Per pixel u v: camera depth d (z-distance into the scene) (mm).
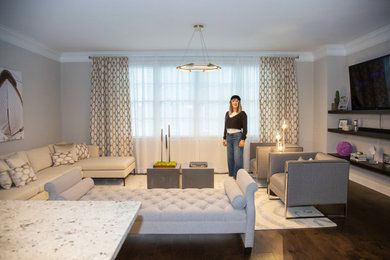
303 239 2650
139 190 3006
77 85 5426
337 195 3059
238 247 2529
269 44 4754
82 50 5141
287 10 3127
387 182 3910
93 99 5250
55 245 941
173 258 2340
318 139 5332
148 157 5453
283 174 3627
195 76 5367
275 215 3213
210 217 2422
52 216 1188
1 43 3730
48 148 4426
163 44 4719
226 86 5367
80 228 1070
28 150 4020
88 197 2758
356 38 4398
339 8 3072
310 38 4383
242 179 2730
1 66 3729
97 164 4406
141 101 5379
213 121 5414
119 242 964
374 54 4184
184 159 5453
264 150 4359
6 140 3789
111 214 1208
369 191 4078
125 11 3129
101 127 5273
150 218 2418
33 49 4461
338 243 2568
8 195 2883
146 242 2629
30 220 1146
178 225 2424
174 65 5344
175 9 3074
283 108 5320
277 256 2355
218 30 3896
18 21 3449
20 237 999
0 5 2926
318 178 3014
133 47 4926
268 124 5348
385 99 3693
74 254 885
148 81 5359
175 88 5371
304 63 5461
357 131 4328
